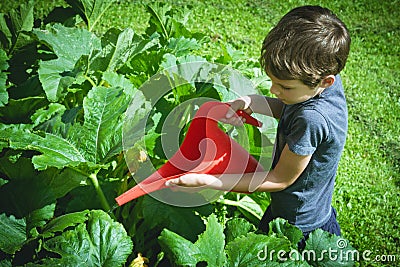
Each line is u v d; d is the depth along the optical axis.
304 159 1.86
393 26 4.89
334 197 2.95
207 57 2.79
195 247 1.85
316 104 1.84
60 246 1.80
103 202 2.05
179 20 3.02
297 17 1.78
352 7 5.15
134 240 2.13
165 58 2.37
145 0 4.86
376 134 3.55
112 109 2.07
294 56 1.72
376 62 4.35
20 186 1.97
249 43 4.42
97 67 2.33
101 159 2.00
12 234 1.89
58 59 2.26
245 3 5.05
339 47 1.76
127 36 2.32
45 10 4.55
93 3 2.53
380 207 2.94
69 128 2.01
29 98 2.11
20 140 1.92
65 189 1.99
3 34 2.34
